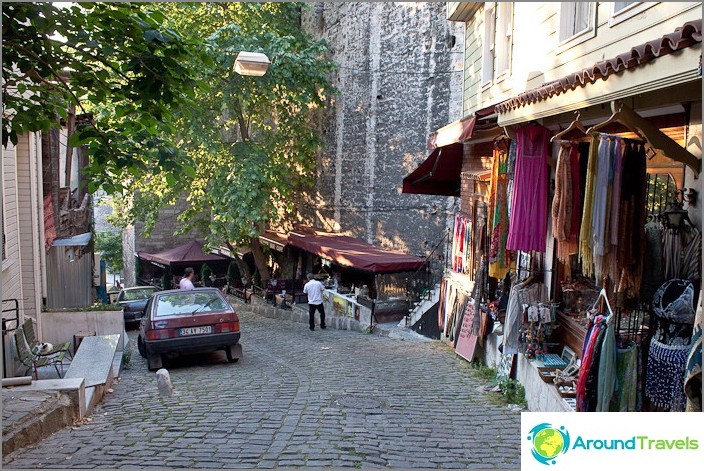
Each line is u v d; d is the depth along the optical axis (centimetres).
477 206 1273
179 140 2473
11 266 1239
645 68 490
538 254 953
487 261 1158
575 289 861
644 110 635
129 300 2248
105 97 756
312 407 823
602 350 598
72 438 675
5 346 1026
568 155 683
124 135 732
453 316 1442
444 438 677
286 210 2947
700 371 476
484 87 1363
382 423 738
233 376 1109
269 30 2531
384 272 2027
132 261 3938
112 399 921
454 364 1206
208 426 722
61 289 1827
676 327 550
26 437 635
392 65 2388
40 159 1473
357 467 568
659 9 639
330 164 2733
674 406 542
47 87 754
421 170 1680
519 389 887
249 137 2673
